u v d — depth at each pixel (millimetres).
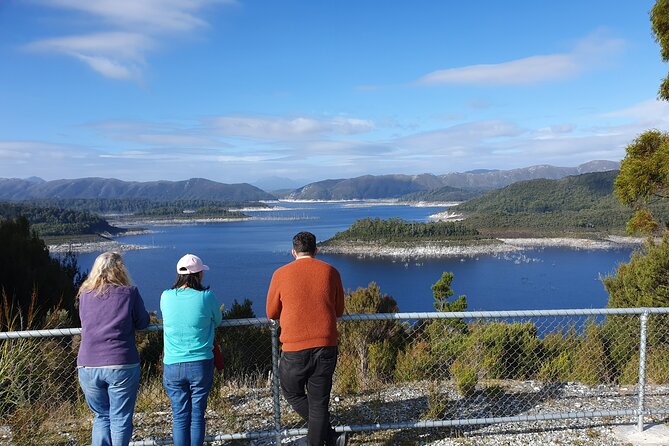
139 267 141625
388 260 166625
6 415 4738
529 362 7215
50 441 4535
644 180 8836
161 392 5746
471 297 97125
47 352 5266
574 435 4617
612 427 4797
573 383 6367
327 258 173625
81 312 3699
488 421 4645
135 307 3752
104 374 3588
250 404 5387
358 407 5281
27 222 9438
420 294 101438
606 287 9695
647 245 8984
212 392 5527
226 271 129500
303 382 3893
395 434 4641
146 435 4594
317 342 3770
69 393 5551
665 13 8398
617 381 7039
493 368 6984
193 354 3752
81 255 173375
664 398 5645
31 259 8719
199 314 3758
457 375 5883
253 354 7418
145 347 7414
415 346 7105
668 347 7172
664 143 8586
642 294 8539
